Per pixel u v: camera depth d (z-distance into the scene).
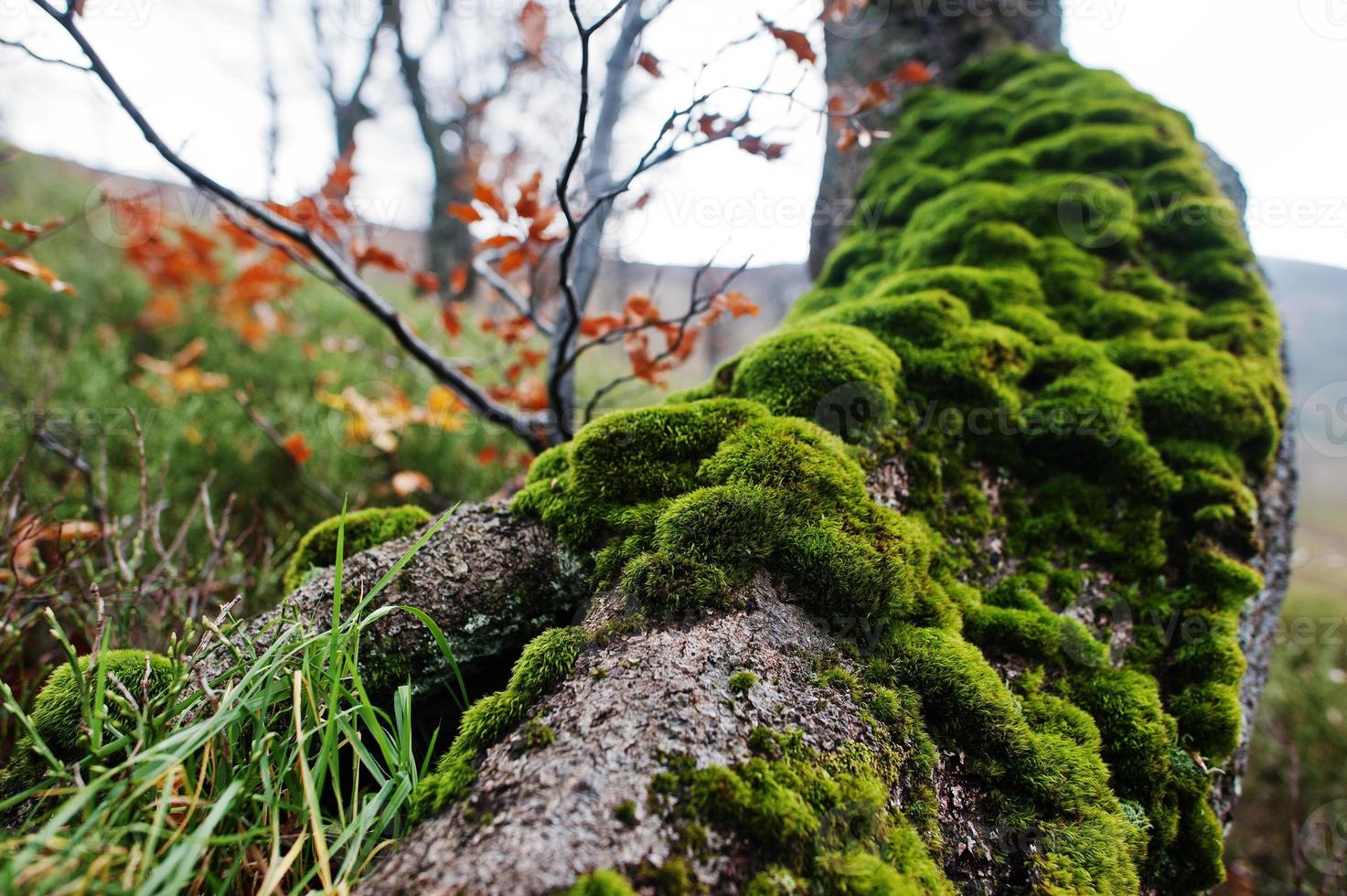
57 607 0.81
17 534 0.79
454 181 2.66
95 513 0.99
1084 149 1.07
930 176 1.13
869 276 1.05
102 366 1.32
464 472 1.28
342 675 0.60
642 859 0.50
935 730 0.61
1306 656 1.47
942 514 0.75
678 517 0.63
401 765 0.57
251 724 0.59
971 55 1.38
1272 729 1.28
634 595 0.61
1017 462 0.79
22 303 1.57
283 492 1.12
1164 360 0.85
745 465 0.65
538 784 0.52
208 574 0.82
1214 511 0.76
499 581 0.65
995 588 0.73
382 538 0.73
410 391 1.51
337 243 1.03
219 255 1.82
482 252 1.16
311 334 1.72
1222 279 0.94
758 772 0.54
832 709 0.58
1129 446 0.78
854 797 0.54
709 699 0.56
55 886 0.47
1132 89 1.18
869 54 1.42
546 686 0.58
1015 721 0.61
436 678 0.64
